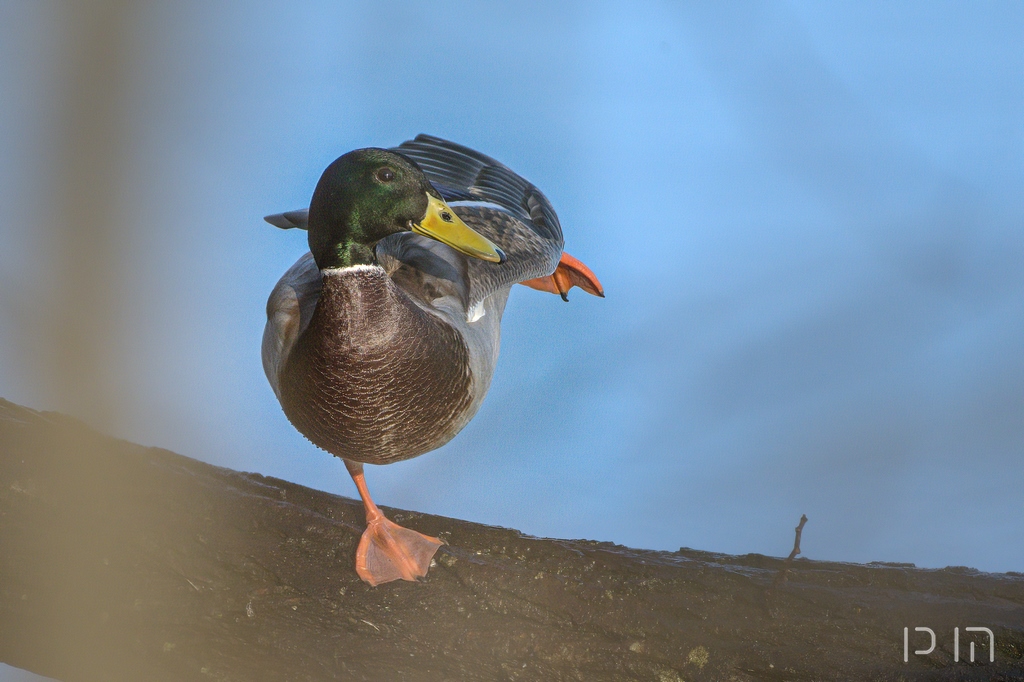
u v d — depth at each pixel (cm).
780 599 620
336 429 749
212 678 646
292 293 791
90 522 646
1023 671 600
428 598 638
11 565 644
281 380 758
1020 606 622
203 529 651
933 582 641
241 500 673
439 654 634
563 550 654
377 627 636
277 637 639
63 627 646
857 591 631
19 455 658
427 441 777
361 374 727
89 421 680
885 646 605
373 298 727
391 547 660
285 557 650
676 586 632
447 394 766
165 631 641
